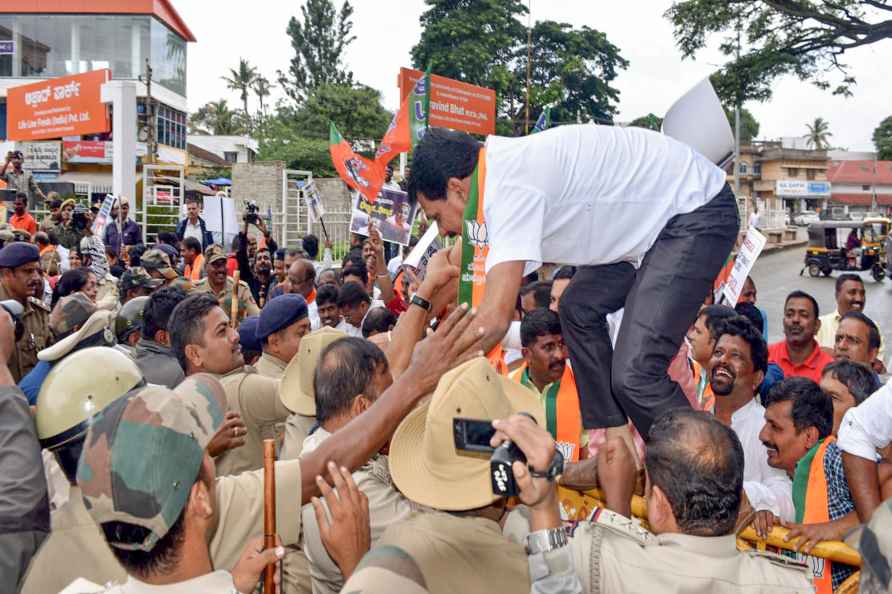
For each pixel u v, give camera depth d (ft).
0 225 36.58
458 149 10.28
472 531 7.04
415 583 6.67
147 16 116.67
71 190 73.10
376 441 8.06
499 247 9.74
